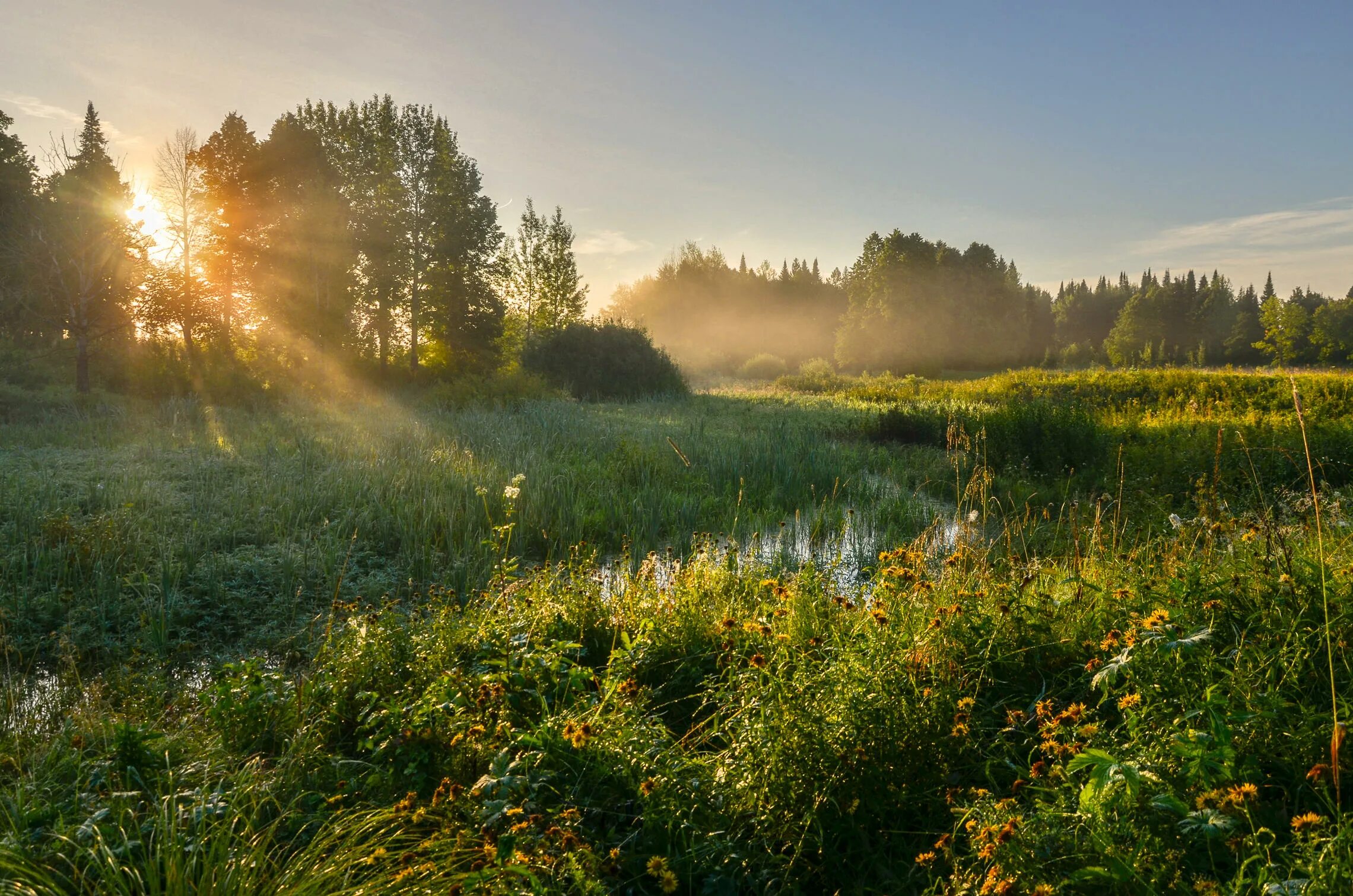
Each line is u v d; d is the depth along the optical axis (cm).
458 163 3831
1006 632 402
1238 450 1070
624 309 8750
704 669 460
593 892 250
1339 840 217
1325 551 459
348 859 272
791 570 780
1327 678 330
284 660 589
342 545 875
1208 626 375
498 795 296
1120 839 247
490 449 1394
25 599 669
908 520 1012
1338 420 1469
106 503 966
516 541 901
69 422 1711
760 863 283
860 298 7412
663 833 296
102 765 347
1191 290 9894
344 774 359
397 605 714
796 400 2973
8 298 2517
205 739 402
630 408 2572
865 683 330
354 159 3606
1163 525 793
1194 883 234
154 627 618
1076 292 12444
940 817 301
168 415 1864
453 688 398
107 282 2388
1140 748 287
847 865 293
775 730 312
